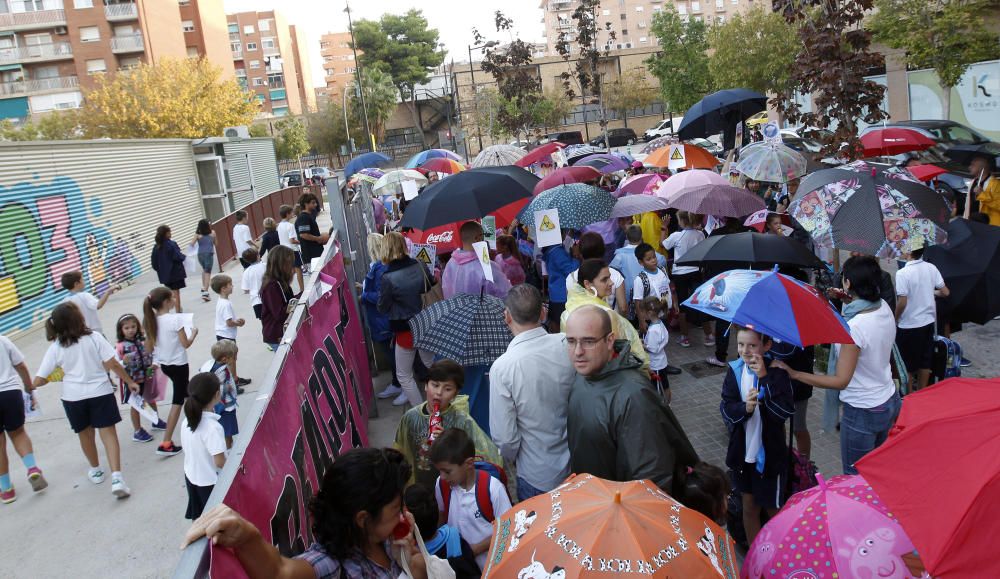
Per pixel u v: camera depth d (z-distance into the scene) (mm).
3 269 13656
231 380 6770
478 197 7000
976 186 10203
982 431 2219
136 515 6215
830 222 5355
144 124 41906
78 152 17125
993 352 7750
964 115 22031
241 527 1816
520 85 26500
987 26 21094
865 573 2633
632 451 3260
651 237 9953
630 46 95312
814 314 3934
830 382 4277
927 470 2240
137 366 7594
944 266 6035
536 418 3881
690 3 94562
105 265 17828
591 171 9938
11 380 6633
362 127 67875
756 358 4082
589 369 3373
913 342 5945
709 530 2459
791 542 2820
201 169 26172
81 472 7207
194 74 44500
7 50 60469
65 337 6492
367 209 13375
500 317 5305
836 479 3064
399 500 2273
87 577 5367
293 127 65938
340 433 4527
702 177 8695
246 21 108375
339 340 5668
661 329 6762
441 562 2545
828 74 8414
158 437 7965
